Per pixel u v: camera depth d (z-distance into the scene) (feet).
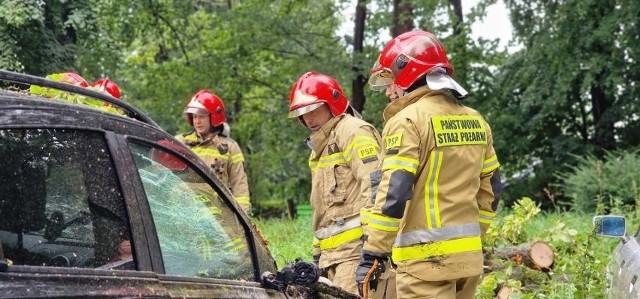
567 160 68.59
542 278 24.59
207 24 68.54
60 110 8.00
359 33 67.00
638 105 65.05
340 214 16.49
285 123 69.31
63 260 7.64
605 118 66.90
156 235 8.58
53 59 46.55
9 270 6.91
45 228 7.59
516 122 68.80
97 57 50.75
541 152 72.33
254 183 75.77
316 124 16.75
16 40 44.37
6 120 7.41
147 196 8.72
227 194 10.45
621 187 46.21
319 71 65.26
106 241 8.02
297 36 67.46
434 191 13.06
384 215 12.64
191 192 9.73
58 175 7.83
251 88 71.41
